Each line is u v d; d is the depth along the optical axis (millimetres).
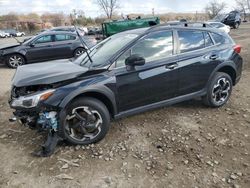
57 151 4363
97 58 4891
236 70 5871
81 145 4477
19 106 4234
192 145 4461
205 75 5445
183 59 5156
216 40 5695
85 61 5004
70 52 13188
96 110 4422
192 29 5422
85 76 4391
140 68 4730
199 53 5352
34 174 3902
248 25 40344
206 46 5523
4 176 3893
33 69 4754
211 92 5590
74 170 3943
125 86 4633
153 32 4969
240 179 3695
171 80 5055
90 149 4410
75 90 4223
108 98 4488
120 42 4980
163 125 5086
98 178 3775
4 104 6691
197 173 3818
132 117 5387
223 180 3682
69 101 4180
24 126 5242
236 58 5852
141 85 4766
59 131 4273
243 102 6121
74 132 4402
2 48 12586
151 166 3984
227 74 5770
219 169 3891
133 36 4934
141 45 4828
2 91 8062
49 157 4238
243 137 4680
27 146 4590
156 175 3799
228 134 4777
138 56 4523
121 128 4992
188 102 6062
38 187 3656
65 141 4543
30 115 4285
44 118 4180
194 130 4906
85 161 4129
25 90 4285
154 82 4879
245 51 12672
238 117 5395
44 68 4758
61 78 4254
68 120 4324
